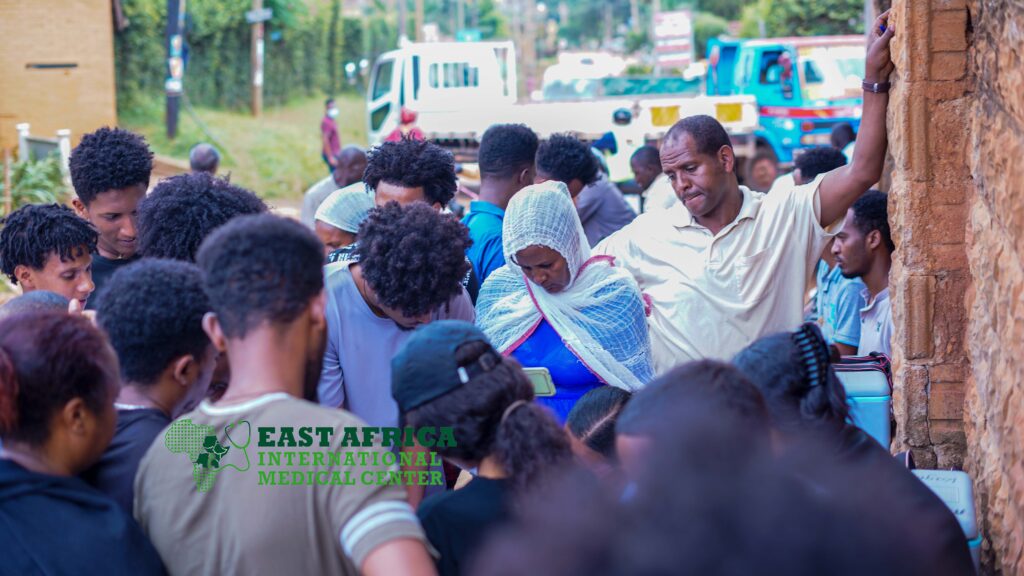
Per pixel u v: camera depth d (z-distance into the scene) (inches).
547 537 69.7
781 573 63.8
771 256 141.6
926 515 80.6
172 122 954.7
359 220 176.9
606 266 133.4
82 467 83.7
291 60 1235.9
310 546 77.8
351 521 76.8
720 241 143.0
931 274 130.8
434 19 1744.6
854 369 128.6
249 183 983.6
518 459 82.2
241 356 81.4
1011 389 107.9
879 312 163.3
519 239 126.3
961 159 128.8
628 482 73.2
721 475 66.4
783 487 67.2
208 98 1106.1
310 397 88.4
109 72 778.2
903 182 130.6
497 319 134.2
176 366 91.6
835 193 141.8
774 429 78.2
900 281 133.6
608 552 66.9
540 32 1824.6
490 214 171.3
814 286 215.3
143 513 82.4
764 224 142.2
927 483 113.0
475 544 81.9
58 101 775.1
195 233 125.5
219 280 80.3
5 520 77.2
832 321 179.0
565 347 131.0
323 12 1280.8
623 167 462.9
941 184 129.6
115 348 90.4
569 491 73.4
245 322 80.2
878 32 139.0
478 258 166.1
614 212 263.0
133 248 152.0
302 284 81.0
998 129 113.5
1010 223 107.9
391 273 112.3
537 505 75.9
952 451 132.0
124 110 984.9
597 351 128.8
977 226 123.6
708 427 67.7
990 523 116.4
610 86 642.2
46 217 135.1
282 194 987.3
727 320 141.6
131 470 86.4
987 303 118.4
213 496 79.3
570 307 130.0
